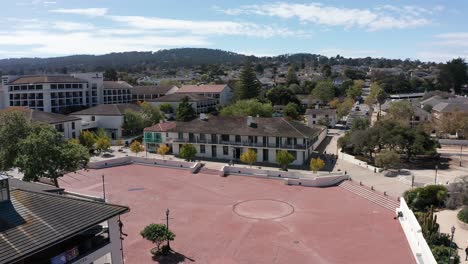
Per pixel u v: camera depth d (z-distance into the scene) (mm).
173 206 54469
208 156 84625
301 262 38125
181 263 37906
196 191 61719
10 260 19875
